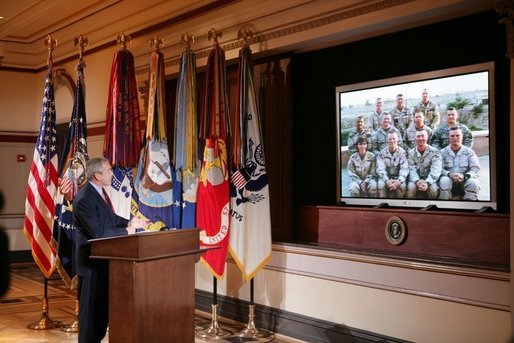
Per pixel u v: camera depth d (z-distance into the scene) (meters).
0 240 1.62
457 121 4.44
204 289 6.40
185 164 5.55
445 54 4.58
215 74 5.46
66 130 9.95
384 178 4.96
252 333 5.38
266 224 5.31
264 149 5.86
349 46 5.32
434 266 4.23
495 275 3.90
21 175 10.55
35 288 8.03
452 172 4.47
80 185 5.75
